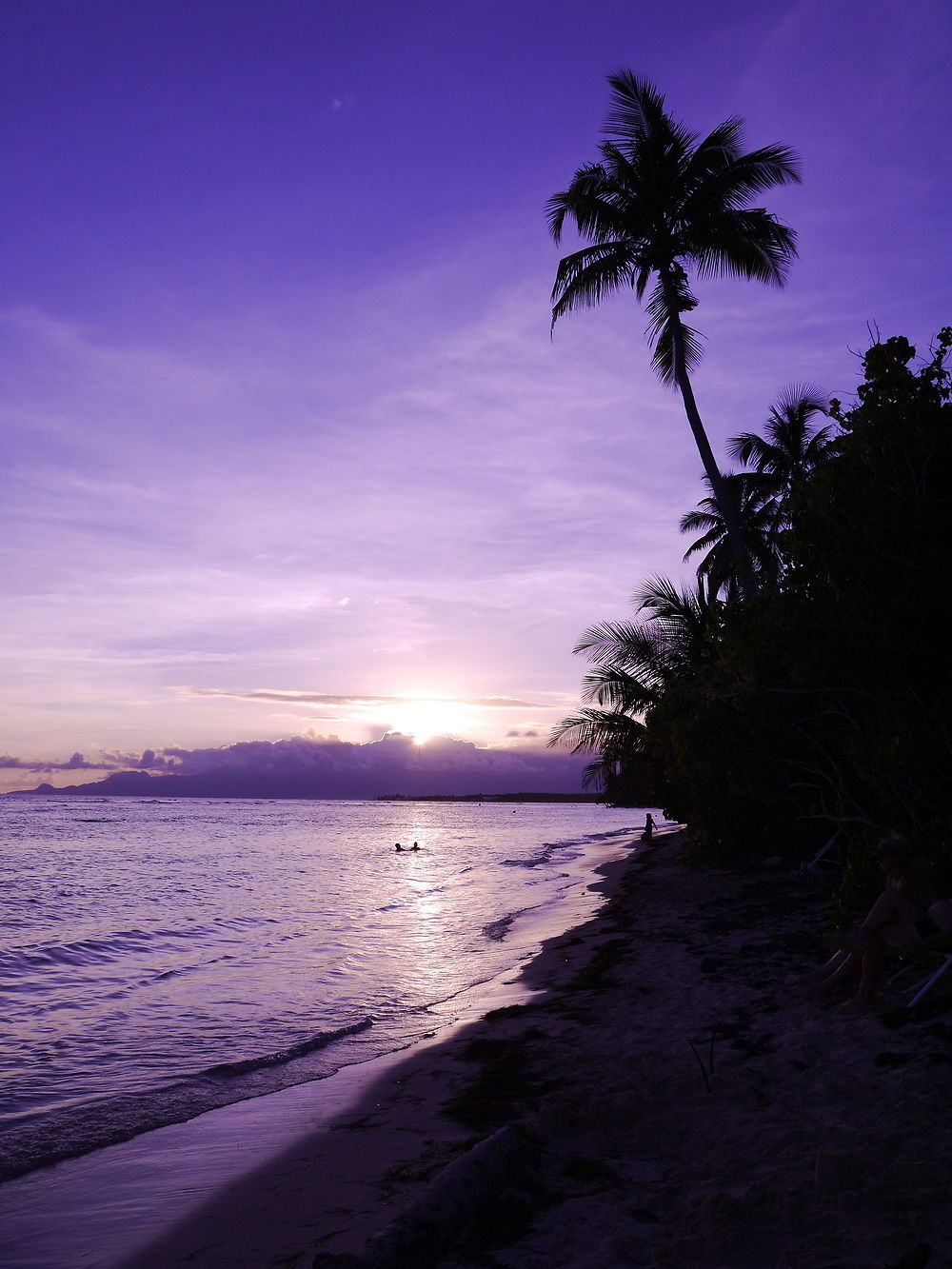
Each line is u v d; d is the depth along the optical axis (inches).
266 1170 199.5
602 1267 133.2
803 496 437.1
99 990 447.8
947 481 399.5
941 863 325.4
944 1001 270.1
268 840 2336.4
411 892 966.4
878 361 435.2
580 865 1300.4
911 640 386.6
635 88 867.4
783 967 371.6
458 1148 198.1
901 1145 169.6
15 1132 235.3
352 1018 374.0
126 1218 177.3
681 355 842.2
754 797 625.9
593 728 1003.3
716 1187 161.9
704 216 850.1
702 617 902.4
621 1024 301.7
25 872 1268.5
